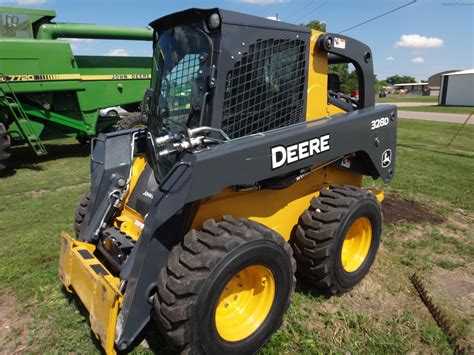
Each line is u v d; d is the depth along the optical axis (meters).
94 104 10.12
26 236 4.85
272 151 2.81
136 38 10.49
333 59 4.04
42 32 9.48
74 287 3.10
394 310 3.37
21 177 7.90
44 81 9.08
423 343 2.99
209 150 2.55
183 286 2.31
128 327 2.53
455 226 5.17
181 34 3.04
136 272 2.56
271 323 2.77
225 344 2.54
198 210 2.80
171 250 2.64
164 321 2.37
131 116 9.66
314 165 3.45
